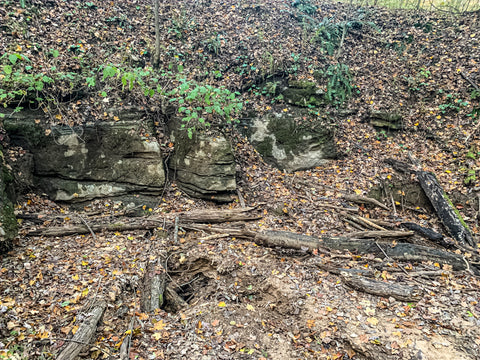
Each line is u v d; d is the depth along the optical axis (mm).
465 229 6500
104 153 6891
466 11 10930
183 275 5738
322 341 4191
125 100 7375
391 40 10641
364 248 5984
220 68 9242
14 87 6367
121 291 4770
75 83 7004
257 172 8203
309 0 11766
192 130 7371
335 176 8250
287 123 8891
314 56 10078
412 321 4355
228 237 6363
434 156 8289
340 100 9422
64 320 4020
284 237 6090
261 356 3979
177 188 7473
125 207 6758
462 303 4648
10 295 4168
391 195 7617
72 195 6637
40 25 7496
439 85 9336
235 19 10398
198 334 4289
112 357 3805
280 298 5023
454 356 3764
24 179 6266
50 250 5238
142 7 9414
